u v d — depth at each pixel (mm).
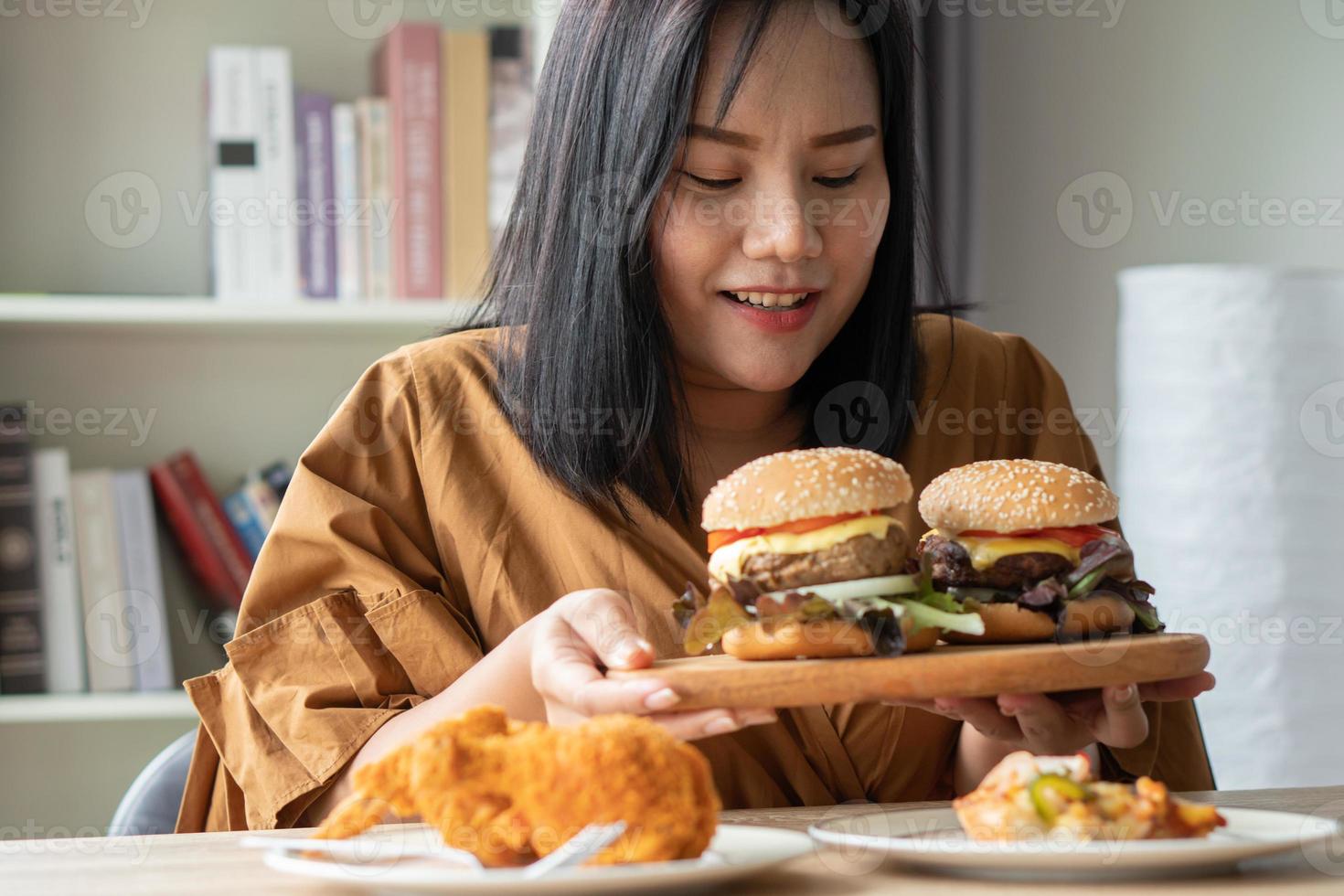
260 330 2256
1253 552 2156
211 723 1152
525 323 1268
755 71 1036
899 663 817
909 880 667
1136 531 2270
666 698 769
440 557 1221
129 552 2084
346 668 1132
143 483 2100
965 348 1381
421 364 1247
